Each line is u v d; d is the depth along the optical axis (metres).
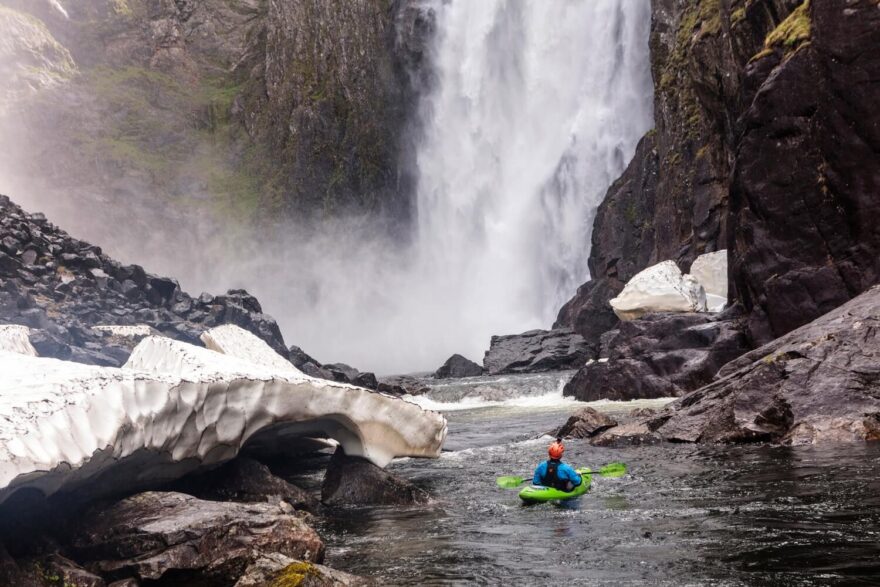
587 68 42.31
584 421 13.31
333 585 5.24
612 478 9.07
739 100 22.95
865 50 15.11
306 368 22.48
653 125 38.72
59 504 5.68
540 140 44.28
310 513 7.91
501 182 45.75
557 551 6.16
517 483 9.33
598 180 40.75
